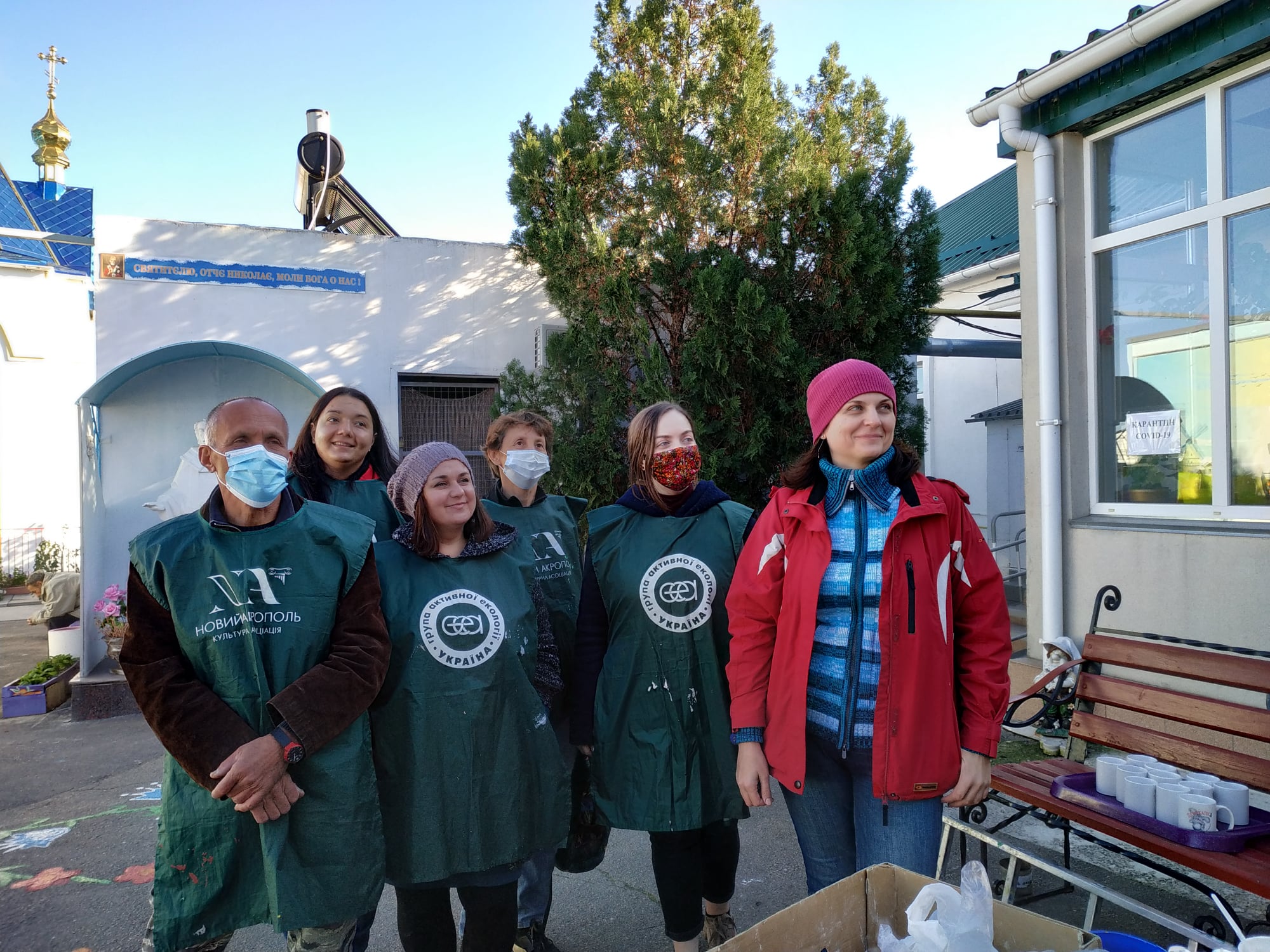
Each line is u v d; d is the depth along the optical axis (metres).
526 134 6.16
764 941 1.40
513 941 2.16
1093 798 2.45
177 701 1.80
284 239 7.32
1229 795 2.25
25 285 14.28
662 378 5.49
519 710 2.14
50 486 14.61
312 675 1.86
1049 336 4.80
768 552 2.10
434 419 7.82
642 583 2.31
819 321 5.57
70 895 3.28
